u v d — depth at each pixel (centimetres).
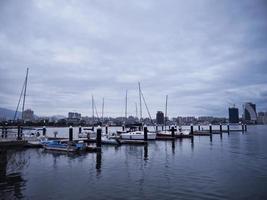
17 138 4925
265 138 7788
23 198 1711
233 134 10231
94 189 1927
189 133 8412
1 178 2208
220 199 1681
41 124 14262
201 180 2189
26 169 2727
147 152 4259
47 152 4197
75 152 4159
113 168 2784
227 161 3238
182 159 3422
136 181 2167
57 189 1927
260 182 2120
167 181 2159
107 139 5622
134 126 7006
